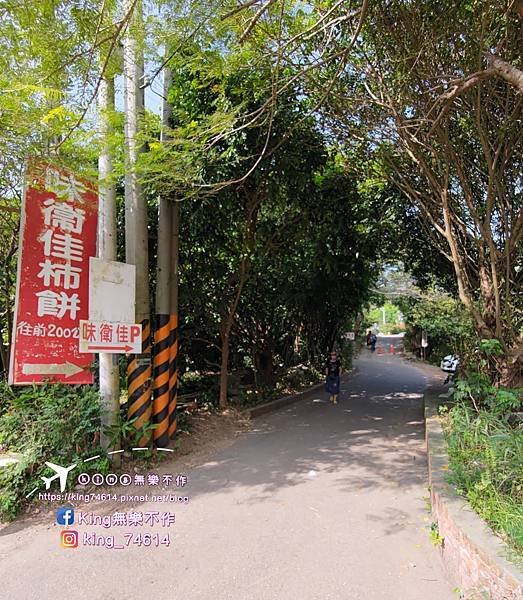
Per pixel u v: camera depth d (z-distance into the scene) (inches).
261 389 406.0
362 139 284.8
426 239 382.6
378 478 205.2
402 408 377.7
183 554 140.3
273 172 280.4
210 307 337.4
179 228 297.6
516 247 272.7
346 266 428.8
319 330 542.6
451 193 282.2
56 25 148.3
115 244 219.0
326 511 170.1
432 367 807.1
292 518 164.4
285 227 344.8
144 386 233.0
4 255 279.1
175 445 247.3
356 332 986.7
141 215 239.0
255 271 363.9
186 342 363.3
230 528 157.3
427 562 133.6
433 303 729.6
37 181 180.5
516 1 170.6
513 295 293.1
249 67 221.6
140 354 232.8
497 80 230.7
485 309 274.8
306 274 425.7
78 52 154.0
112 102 203.9
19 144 161.6
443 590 119.3
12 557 141.8
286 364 480.1
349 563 133.3
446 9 202.5
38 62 159.5
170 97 256.8
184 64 215.6
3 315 299.6
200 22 172.1
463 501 135.0
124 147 204.2
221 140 240.8
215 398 352.2
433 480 153.4
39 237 191.6
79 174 184.9
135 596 118.7
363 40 236.4
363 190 386.0
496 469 139.5
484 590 103.6
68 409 199.2
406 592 118.6
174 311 258.7
